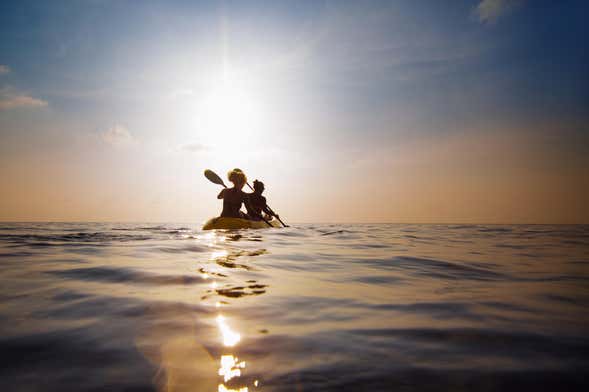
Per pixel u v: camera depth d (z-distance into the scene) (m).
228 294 1.42
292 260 2.55
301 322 1.08
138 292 1.43
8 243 3.55
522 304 1.35
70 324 1.00
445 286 1.73
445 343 0.90
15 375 0.67
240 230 5.72
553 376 0.70
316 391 0.63
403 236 6.31
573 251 3.64
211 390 0.63
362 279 1.89
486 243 4.77
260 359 0.79
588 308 1.30
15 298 1.31
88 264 2.16
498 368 0.74
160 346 0.85
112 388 0.63
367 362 0.77
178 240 3.93
